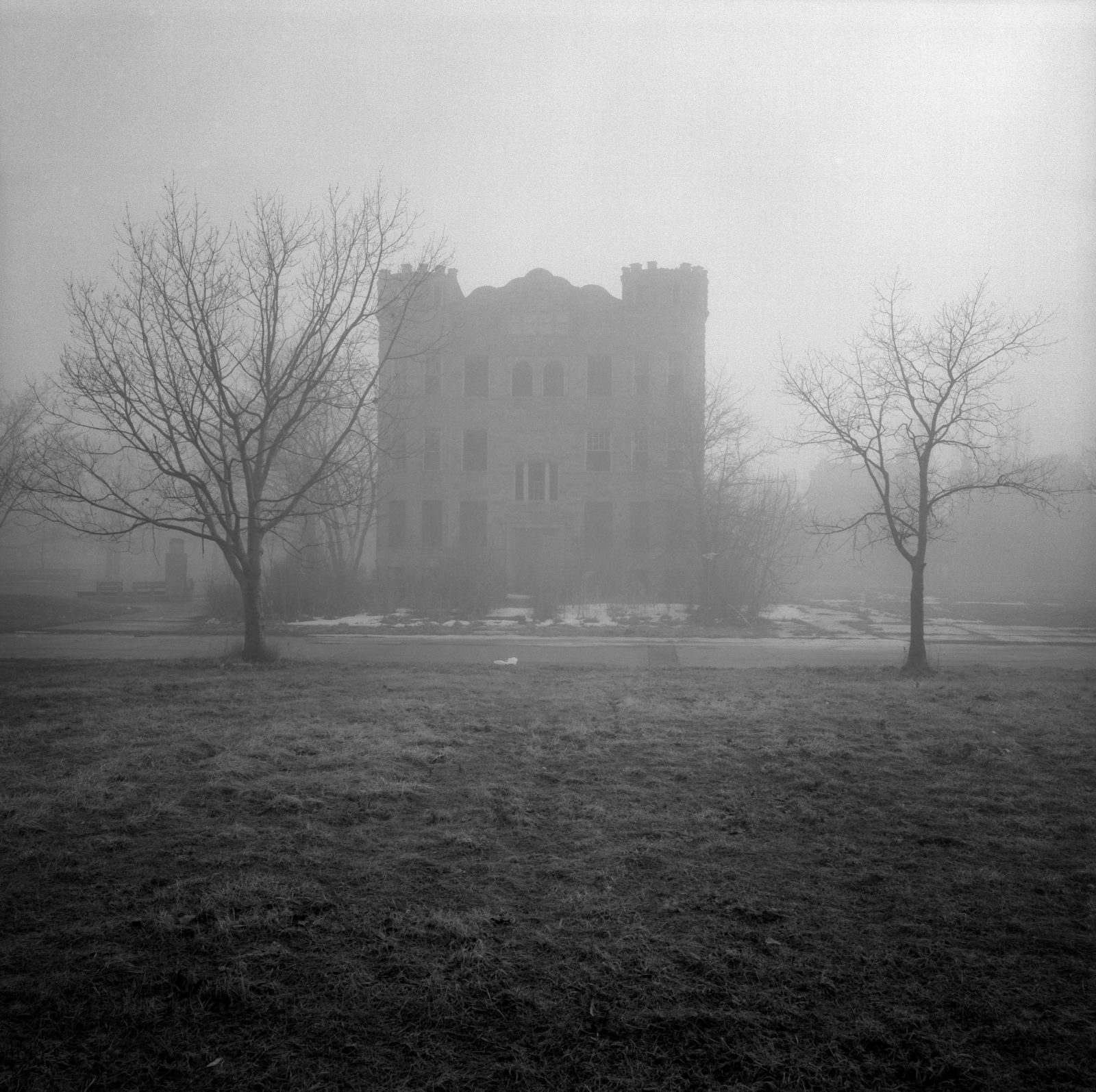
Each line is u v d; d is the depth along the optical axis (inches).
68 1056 133.6
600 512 1771.7
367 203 713.6
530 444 1781.5
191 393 693.3
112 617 1282.0
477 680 563.2
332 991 153.3
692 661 772.0
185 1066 131.3
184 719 401.1
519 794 275.7
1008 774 305.7
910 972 160.7
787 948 169.3
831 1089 126.9
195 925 176.9
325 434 1374.3
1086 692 512.1
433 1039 139.3
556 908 188.7
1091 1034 140.3
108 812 255.0
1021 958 166.6
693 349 1771.7
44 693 476.4
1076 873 210.4
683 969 161.9
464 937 173.2
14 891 196.4
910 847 230.7
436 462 1800.0
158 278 664.4
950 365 665.0
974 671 650.2
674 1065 132.3
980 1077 129.1
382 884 202.1
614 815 254.7
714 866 214.7
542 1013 146.6
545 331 1798.7
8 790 273.6
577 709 433.4
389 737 358.3
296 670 629.9
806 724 392.2
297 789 277.7
